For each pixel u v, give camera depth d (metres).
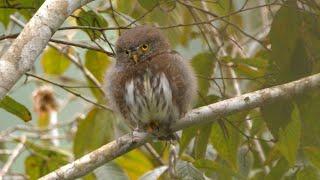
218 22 12.55
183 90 10.32
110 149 9.92
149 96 10.27
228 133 11.27
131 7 12.48
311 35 10.83
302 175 10.98
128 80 10.43
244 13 14.28
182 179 10.73
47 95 14.74
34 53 8.84
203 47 12.42
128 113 10.59
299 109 10.80
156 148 13.23
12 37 10.21
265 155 13.34
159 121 10.36
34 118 16.66
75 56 14.88
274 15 10.96
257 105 9.91
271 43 10.81
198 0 11.27
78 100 14.99
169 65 10.34
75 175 9.73
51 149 13.41
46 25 8.93
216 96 11.25
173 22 13.03
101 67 13.11
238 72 11.62
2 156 14.23
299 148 10.94
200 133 11.20
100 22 11.23
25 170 13.37
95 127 13.12
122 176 12.44
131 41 10.52
